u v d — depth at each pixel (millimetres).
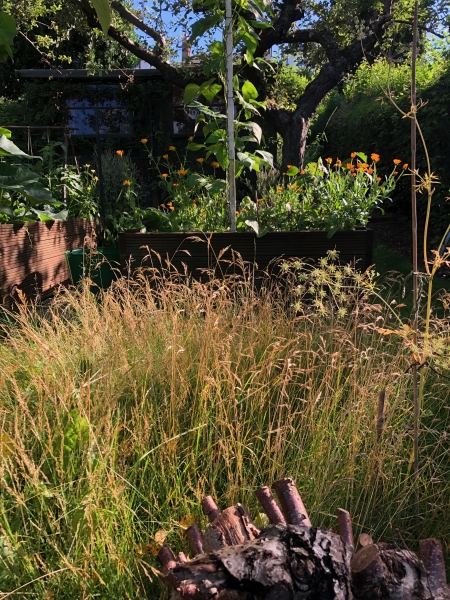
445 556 1931
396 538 1959
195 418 2275
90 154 10836
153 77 10422
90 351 2561
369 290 2881
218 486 2117
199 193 5508
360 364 2500
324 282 2938
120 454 2031
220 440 1976
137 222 5090
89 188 6207
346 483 2025
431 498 2145
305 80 12211
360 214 4098
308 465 2062
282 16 8633
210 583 1118
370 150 10555
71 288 4234
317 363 2686
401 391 2416
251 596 1152
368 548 1256
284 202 4398
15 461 1875
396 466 2254
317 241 3896
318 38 8875
